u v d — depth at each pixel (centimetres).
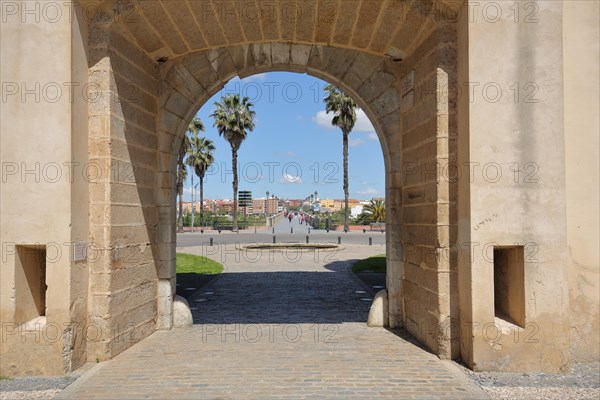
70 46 541
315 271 1557
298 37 710
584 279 592
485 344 539
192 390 480
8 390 486
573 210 593
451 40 595
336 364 565
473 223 543
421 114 662
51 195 535
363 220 4659
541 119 550
